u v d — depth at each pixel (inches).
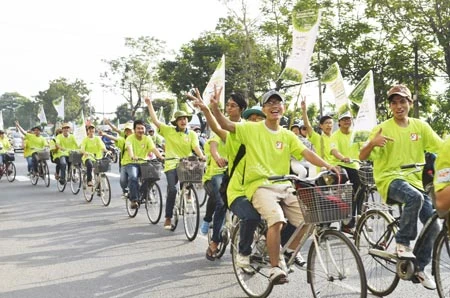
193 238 313.0
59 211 436.1
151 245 304.3
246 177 194.2
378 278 209.6
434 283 186.5
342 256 173.9
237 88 1396.4
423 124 206.4
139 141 388.5
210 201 279.0
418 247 187.5
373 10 1005.2
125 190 399.5
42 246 305.0
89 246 303.6
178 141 340.8
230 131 193.8
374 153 203.2
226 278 235.5
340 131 320.5
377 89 1087.0
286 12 1241.4
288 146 197.2
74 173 552.1
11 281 235.3
